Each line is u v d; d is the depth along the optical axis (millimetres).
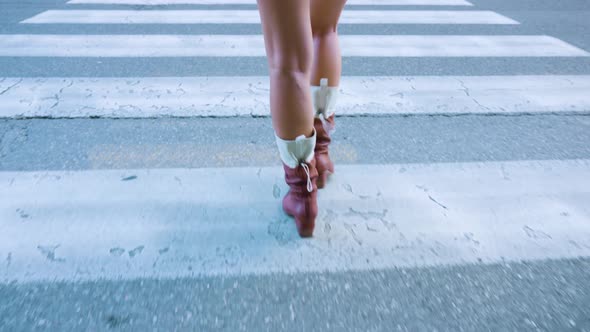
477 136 2867
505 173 2471
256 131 2891
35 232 1951
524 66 4125
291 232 1988
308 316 1569
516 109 3246
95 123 2936
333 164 2531
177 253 1852
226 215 2094
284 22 1517
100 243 1896
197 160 2547
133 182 2326
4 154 2547
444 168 2512
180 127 2914
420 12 6066
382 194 2271
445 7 6395
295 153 1813
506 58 4336
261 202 2195
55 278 1711
